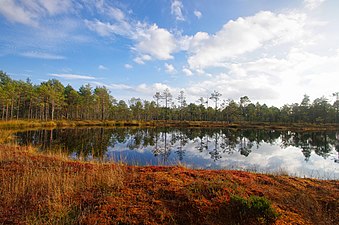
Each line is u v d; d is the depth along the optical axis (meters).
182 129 48.50
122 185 6.10
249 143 27.06
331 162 15.98
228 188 5.88
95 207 4.77
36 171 7.45
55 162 9.31
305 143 27.30
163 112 85.94
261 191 6.04
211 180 6.71
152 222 4.31
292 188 6.73
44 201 5.06
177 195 5.41
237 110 80.50
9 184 5.77
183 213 4.71
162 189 5.80
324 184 7.63
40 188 5.85
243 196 5.43
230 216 4.59
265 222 4.36
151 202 5.10
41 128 37.19
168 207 4.89
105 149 19.45
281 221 4.46
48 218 4.41
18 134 26.55
